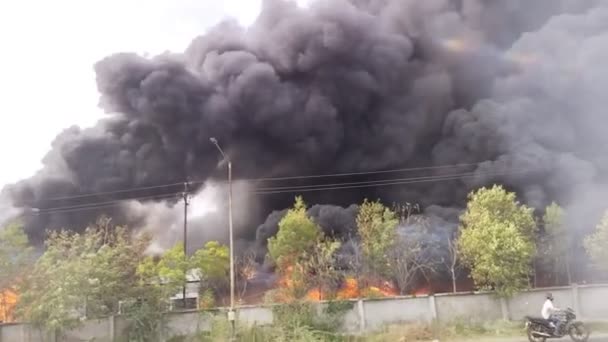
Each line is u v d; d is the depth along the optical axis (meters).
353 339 27.23
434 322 28.58
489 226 30.92
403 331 27.47
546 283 43.19
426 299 30.28
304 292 32.94
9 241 32.56
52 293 27.14
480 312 30.38
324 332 27.59
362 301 30.12
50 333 28.44
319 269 34.91
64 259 29.25
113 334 29.16
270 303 30.81
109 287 28.44
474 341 25.09
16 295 31.61
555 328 21.41
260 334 26.67
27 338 29.34
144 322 29.19
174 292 30.64
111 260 29.42
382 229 36.19
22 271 31.02
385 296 32.69
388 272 35.88
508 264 29.86
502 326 28.39
